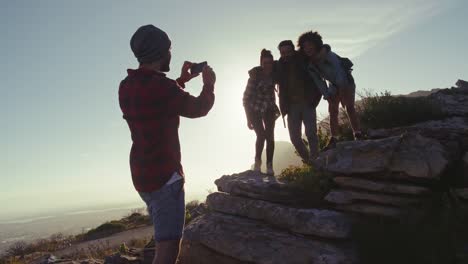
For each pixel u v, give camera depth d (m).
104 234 24.33
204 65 2.97
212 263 5.57
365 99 8.27
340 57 6.84
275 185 6.13
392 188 4.96
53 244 22.81
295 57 7.05
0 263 18.48
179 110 2.65
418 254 4.03
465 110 6.96
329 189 5.80
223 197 6.75
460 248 3.95
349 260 4.38
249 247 5.20
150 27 2.88
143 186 2.62
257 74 7.52
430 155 4.85
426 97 8.27
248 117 7.68
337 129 7.17
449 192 4.74
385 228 4.48
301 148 7.21
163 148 2.63
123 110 2.77
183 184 2.70
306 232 5.02
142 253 6.75
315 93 6.95
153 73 2.72
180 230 2.63
